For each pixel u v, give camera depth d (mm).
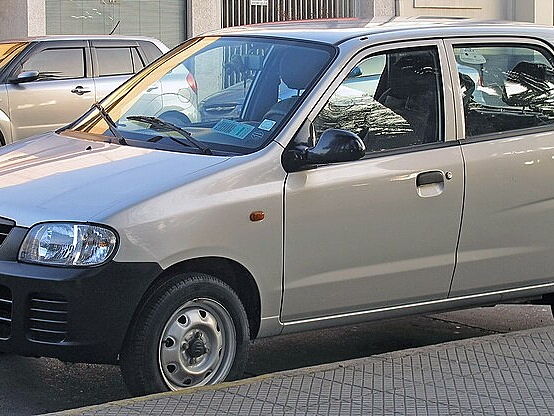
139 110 6883
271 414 5211
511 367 6043
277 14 22547
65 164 6105
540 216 6891
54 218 5523
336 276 6176
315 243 6066
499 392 5633
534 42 7082
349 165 6176
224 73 6773
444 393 5590
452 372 5934
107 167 5953
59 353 5461
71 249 5457
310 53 6508
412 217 6391
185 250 5609
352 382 5730
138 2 20641
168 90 6926
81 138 6707
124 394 6266
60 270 5438
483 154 6652
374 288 6344
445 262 6566
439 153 6516
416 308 6594
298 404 5359
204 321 5793
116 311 5469
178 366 5723
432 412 5312
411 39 6641
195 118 6547
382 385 5691
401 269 6410
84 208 5543
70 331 5438
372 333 7762
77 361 5504
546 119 7016
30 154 6469
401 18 7438
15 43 14156
